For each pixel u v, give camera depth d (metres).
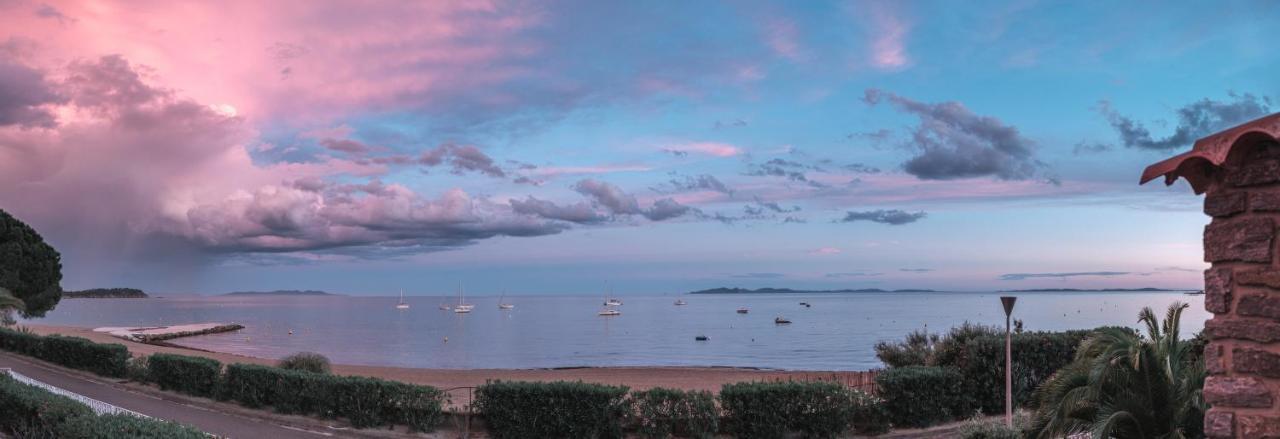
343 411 19.69
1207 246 5.50
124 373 28.62
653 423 17.25
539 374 40.91
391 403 19.16
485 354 92.88
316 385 20.33
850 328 150.75
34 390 12.06
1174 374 9.73
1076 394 10.15
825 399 17.41
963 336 21.34
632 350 100.06
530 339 125.62
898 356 25.45
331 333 139.88
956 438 16.44
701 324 179.75
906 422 18.30
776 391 17.22
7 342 38.88
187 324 165.12
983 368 19.48
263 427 19.61
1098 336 10.49
